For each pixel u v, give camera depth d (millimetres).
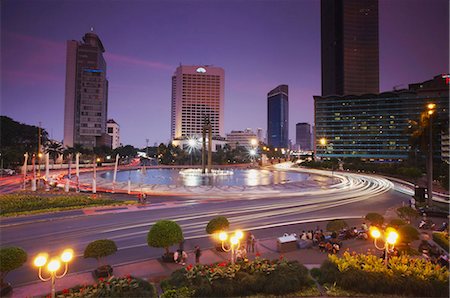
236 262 16203
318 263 17547
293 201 39875
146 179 75750
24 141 122312
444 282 13180
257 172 103500
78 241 22125
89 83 175875
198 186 55781
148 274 16000
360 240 21859
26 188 51156
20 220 27844
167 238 17094
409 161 82812
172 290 12555
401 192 49625
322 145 162250
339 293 13297
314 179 73625
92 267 17062
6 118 112812
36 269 16750
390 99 148125
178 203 37812
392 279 13406
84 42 189750
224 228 20266
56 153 120438
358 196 44875
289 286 13328
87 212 31672
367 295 13148
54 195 42125
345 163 101062
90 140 175250
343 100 158750
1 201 33281
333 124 160250
